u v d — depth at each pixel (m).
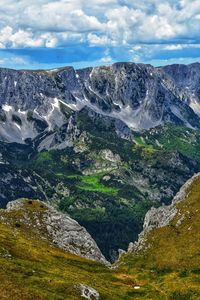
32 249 161.25
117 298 137.75
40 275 124.50
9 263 128.00
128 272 186.38
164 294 157.88
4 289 103.31
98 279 160.00
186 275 173.88
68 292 117.12
